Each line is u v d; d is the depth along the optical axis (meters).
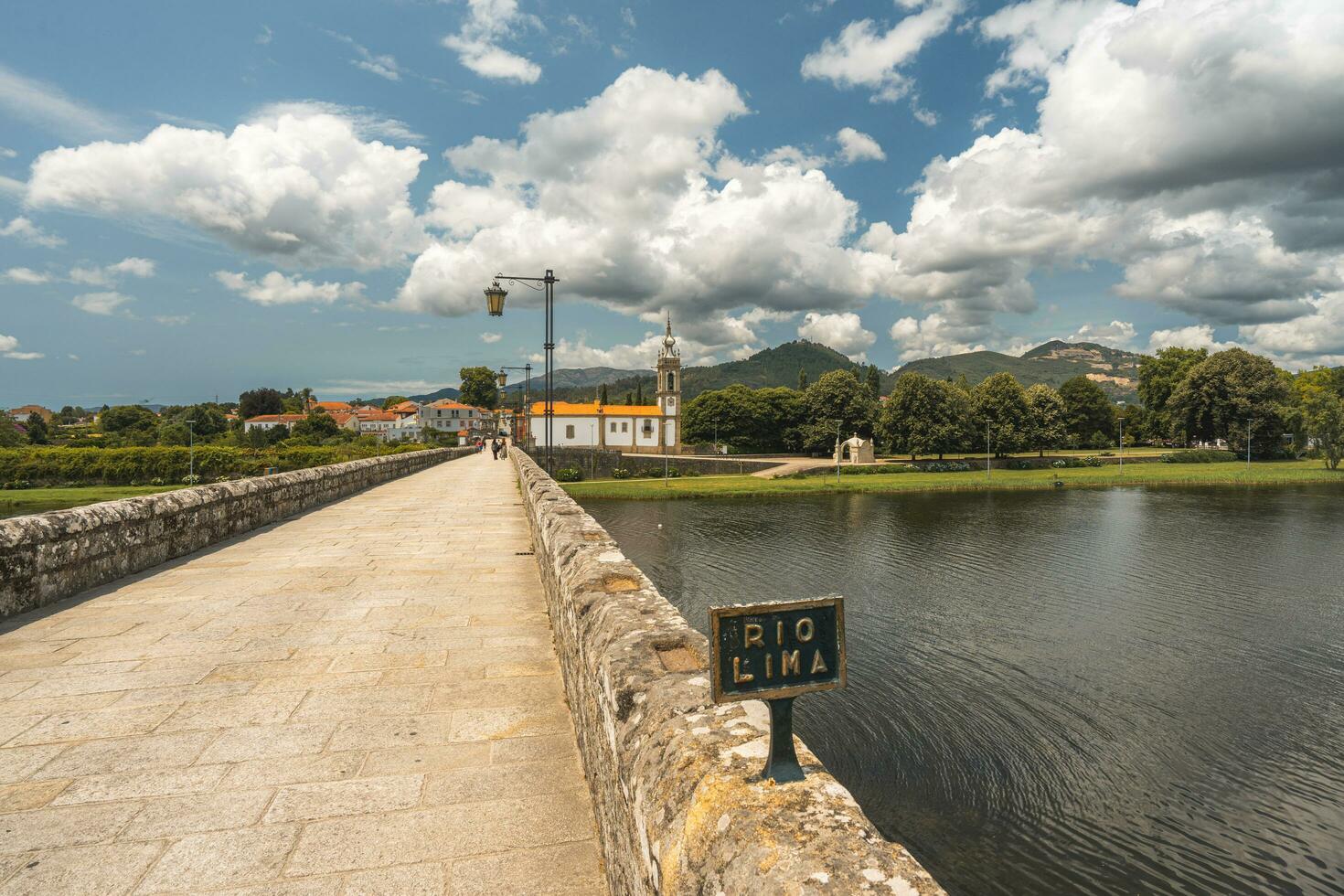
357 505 17.33
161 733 4.23
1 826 3.26
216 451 62.03
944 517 53.88
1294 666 22.83
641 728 2.36
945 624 27.67
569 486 73.75
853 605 30.59
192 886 2.87
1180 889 12.66
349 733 4.26
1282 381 90.25
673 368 104.50
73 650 5.75
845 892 1.32
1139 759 16.92
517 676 5.24
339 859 3.05
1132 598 30.95
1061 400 94.44
